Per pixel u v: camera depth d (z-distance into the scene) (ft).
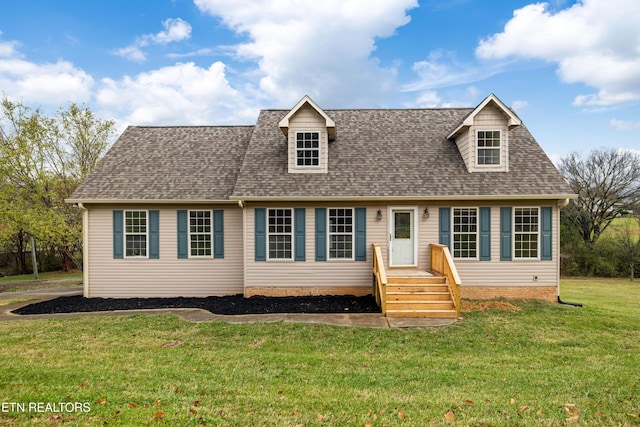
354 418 13.41
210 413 13.65
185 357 20.63
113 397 14.88
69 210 74.95
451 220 38.52
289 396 15.30
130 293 40.70
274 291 38.83
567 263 92.07
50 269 90.43
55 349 22.13
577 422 13.33
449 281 32.86
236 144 47.85
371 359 20.71
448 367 19.47
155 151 46.44
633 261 85.51
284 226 39.01
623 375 18.25
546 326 27.89
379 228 38.81
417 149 42.60
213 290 41.06
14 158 66.85
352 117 48.83
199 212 41.11
